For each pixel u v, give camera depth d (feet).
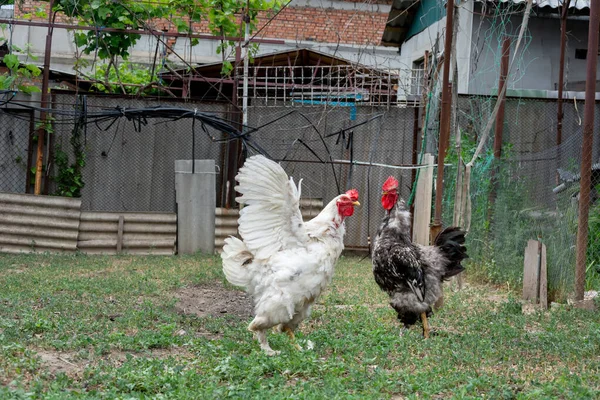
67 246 48.83
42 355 20.98
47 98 49.42
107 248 49.52
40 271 40.09
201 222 50.55
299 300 22.38
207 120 44.93
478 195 41.60
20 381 17.54
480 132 47.83
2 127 50.03
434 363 21.62
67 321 25.49
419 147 50.83
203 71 58.65
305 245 22.59
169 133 51.26
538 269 34.04
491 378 19.49
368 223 48.16
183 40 74.64
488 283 39.55
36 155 50.47
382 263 26.68
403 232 27.20
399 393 18.53
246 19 50.62
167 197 51.55
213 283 37.88
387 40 70.95
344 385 18.49
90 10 51.42
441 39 56.08
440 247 27.53
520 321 28.81
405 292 26.45
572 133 49.85
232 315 29.91
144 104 50.21
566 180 39.73
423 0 61.62
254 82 50.90
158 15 52.44
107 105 49.90
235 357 20.49
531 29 55.06
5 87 49.42
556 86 55.36
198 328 27.04
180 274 40.22
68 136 50.16
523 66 55.06
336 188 51.78
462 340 25.08
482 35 54.39
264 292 22.30
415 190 49.11
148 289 34.47
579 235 33.53
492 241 40.37
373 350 22.76
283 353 21.38
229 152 51.03
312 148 51.42
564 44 47.44
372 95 51.42
